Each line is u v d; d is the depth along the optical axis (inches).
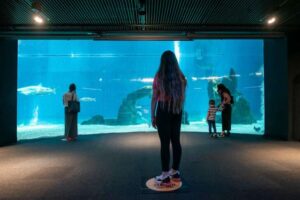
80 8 232.4
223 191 131.6
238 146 265.3
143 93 768.3
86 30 289.6
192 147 259.9
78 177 159.5
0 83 294.7
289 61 302.5
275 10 236.1
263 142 291.7
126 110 745.0
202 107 1456.7
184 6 227.3
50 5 224.7
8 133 307.3
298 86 302.0
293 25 283.1
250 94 1339.8
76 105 323.3
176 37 299.9
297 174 160.9
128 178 156.0
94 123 726.5
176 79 138.9
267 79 347.3
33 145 290.2
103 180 152.6
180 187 137.2
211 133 355.3
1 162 204.2
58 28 286.0
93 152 242.8
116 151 245.6
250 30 293.6
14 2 217.8
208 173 164.6
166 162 138.3
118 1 216.8
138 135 366.0
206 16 254.8
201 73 1553.9
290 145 270.7
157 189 135.0
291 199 120.6
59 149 261.7
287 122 304.3
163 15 251.6
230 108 343.3
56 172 171.9
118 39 299.0
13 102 320.8
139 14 245.1
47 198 124.8
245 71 1481.3
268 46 343.3
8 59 311.3
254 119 799.1
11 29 285.1
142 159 209.2
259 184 141.9
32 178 158.2
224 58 1521.9
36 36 294.4
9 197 126.5
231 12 243.1
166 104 137.3
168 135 139.3
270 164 187.2
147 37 299.6
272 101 335.9
